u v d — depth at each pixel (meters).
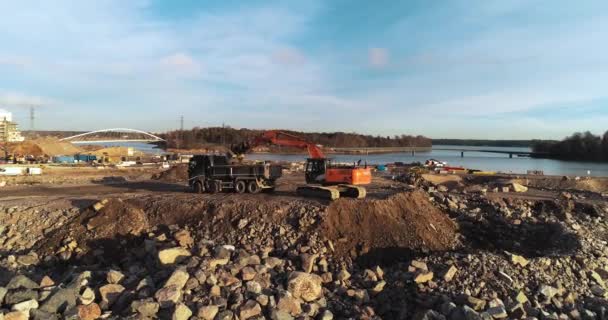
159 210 21.67
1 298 11.65
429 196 26.97
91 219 20.42
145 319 11.12
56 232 20.30
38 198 25.50
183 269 13.34
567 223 23.56
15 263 17.48
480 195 29.84
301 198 23.44
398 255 18.95
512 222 23.55
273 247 18.38
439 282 14.63
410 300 13.94
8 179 37.88
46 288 12.38
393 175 48.62
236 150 28.50
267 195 25.41
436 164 65.44
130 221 20.27
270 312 11.96
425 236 20.06
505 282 14.71
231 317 11.54
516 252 20.84
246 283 13.33
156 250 16.97
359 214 20.44
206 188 26.91
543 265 16.28
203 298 12.36
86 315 11.38
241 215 20.58
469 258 15.95
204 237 19.36
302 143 26.70
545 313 13.13
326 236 19.14
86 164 59.34
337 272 16.30
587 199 30.84
